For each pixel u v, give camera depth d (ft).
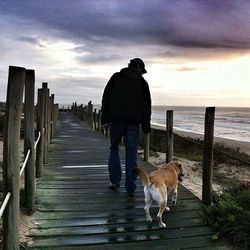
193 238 14.44
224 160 46.26
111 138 19.75
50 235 14.21
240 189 22.79
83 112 91.20
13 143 11.03
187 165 39.88
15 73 10.80
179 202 18.57
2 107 92.84
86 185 21.44
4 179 11.21
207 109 17.49
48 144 34.27
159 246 13.62
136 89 18.92
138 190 20.62
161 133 65.67
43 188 20.49
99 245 13.55
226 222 15.20
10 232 11.24
